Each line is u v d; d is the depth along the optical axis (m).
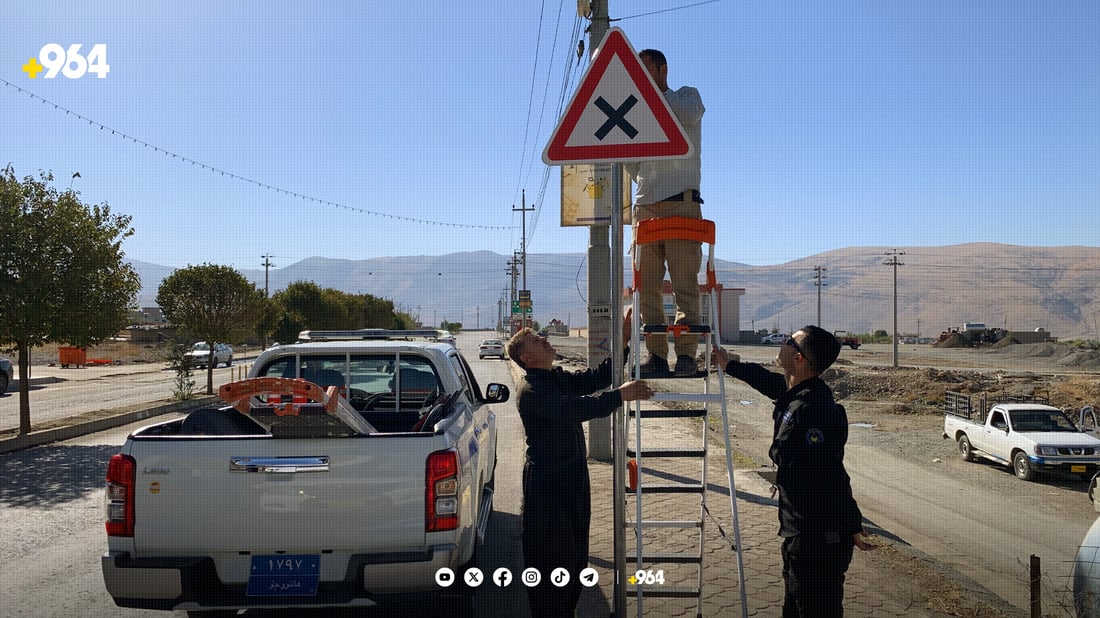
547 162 3.92
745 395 31.73
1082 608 5.04
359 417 4.35
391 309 78.06
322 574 4.11
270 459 4.08
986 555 9.20
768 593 5.43
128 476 4.08
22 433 13.77
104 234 15.09
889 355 68.19
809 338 3.84
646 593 4.43
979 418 18.56
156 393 25.88
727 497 8.70
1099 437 15.27
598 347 10.46
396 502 4.12
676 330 4.30
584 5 9.94
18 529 7.61
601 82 3.91
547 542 4.01
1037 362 57.44
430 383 6.91
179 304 23.69
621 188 4.02
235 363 48.12
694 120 4.92
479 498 5.49
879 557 6.66
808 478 3.70
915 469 16.39
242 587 4.12
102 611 5.32
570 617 4.05
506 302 146.38
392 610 5.22
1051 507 12.68
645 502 8.27
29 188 14.29
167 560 4.04
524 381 4.11
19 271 13.82
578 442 4.11
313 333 6.70
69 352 44.53
